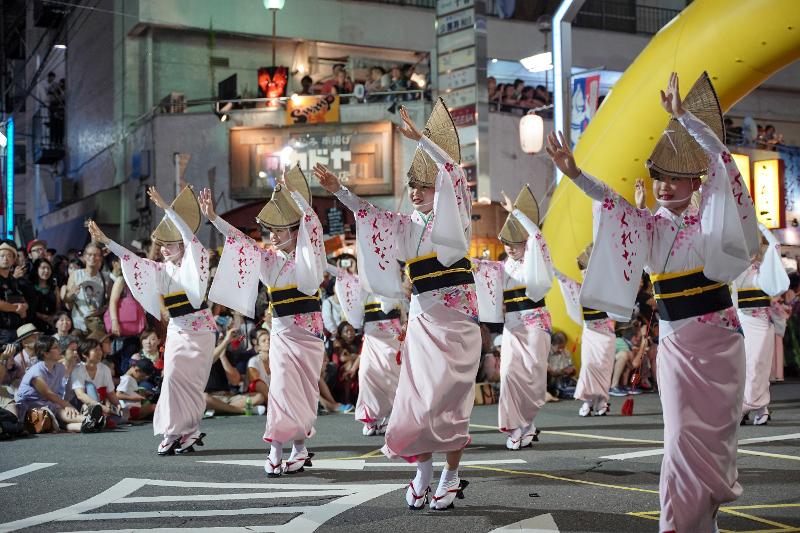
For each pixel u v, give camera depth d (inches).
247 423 377.7
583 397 401.7
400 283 208.5
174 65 785.6
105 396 376.2
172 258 285.9
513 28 867.4
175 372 281.3
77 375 366.6
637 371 200.4
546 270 303.0
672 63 439.8
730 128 871.7
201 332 284.5
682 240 162.6
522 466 252.8
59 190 925.2
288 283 251.6
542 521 179.3
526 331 302.0
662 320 164.7
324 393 444.1
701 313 160.4
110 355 419.8
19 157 1109.1
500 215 774.5
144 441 319.3
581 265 403.9
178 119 737.6
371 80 772.0
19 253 428.8
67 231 851.4
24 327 378.0
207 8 778.8
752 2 405.4
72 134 935.7
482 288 307.7
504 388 296.4
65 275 482.9
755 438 311.7
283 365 246.1
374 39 834.2
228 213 713.6
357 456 278.1
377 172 717.9
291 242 254.4
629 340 530.9
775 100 973.8
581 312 406.0
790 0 393.4
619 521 178.7
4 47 1079.6
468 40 628.1
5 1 1059.9
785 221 848.3
